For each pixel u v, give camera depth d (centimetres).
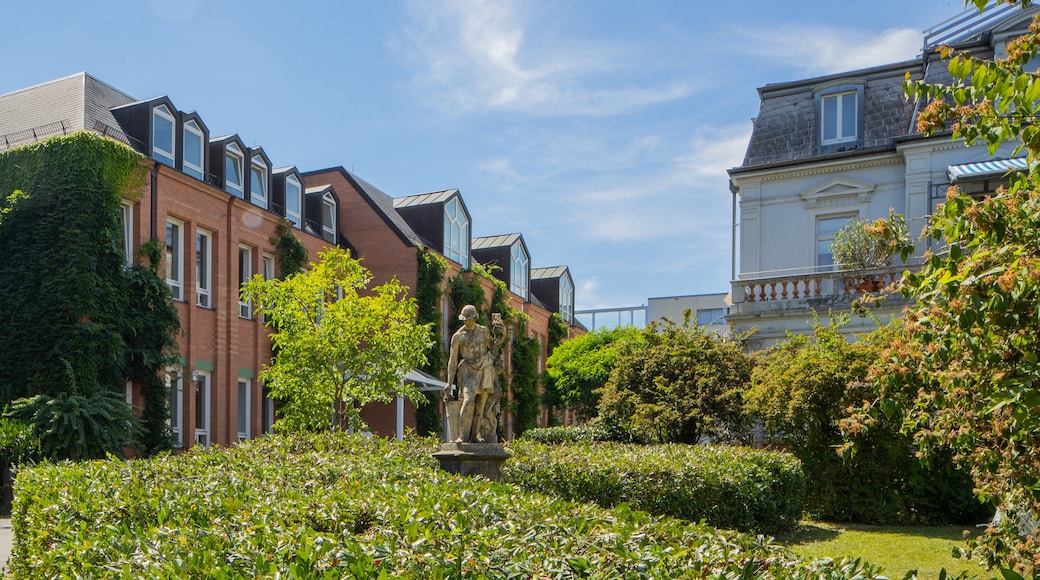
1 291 1977
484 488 745
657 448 1592
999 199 502
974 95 527
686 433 2120
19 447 1734
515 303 4144
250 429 2534
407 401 3100
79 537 530
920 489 1597
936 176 2288
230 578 390
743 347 2266
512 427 3897
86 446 1817
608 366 3803
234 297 2459
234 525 537
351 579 382
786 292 2273
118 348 1981
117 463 965
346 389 2016
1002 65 532
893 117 2436
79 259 1948
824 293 2239
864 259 2227
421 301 3131
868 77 2503
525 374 3944
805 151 2512
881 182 2394
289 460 1045
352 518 572
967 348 512
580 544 447
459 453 1143
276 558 421
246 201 2533
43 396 1825
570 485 1273
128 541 470
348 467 898
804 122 2542
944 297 489
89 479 825
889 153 2361
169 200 2233
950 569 1070
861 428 678
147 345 2088
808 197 2467
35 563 621
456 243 3653
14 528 816
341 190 3266
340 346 1966
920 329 510
